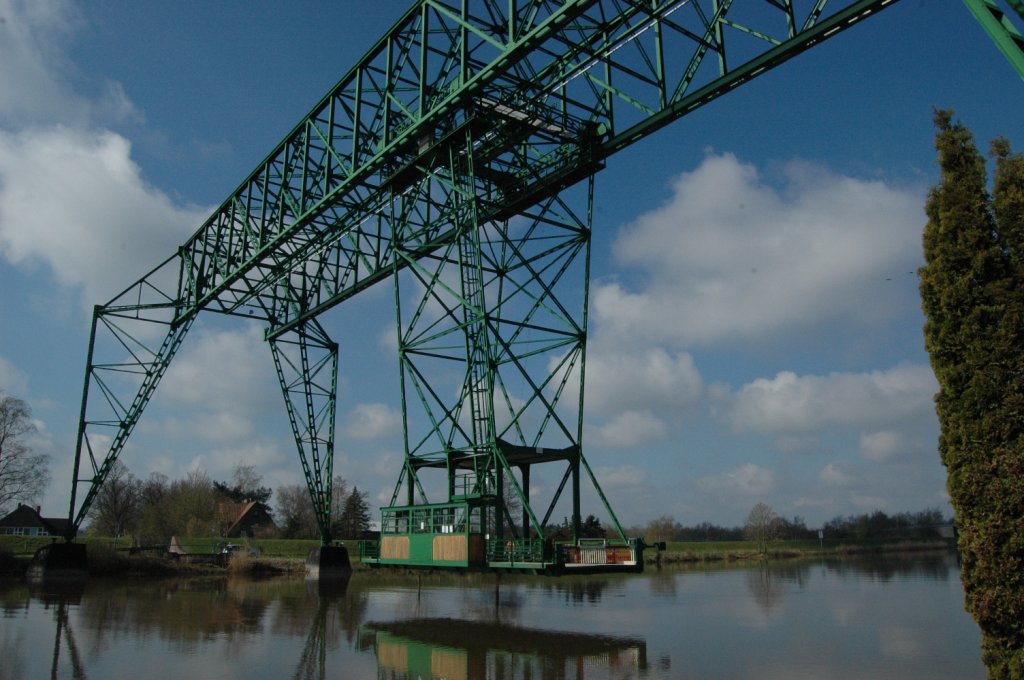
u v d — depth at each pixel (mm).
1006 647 11297
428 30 27797
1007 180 12445
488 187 30500
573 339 27875
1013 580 11211
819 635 23531
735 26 21797
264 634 23656
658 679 16922
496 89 25578
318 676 17281
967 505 11859
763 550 87875
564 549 23734
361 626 25703
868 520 123250
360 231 36375
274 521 106125
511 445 25750
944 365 12523
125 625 25312
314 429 46719
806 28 20297
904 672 17672
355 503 97562
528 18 23109
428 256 32312
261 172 39000
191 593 37438
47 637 22500
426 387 29219
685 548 95125
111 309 44781
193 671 17672
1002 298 11977
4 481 64938
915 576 51188
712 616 28797
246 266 38438
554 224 28656
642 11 21703
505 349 26844
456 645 21625
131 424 44500
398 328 30391
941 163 13039
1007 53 11242
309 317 44375
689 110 23500
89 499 44000
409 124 30312
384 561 29766
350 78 32312
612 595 38562
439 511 26953
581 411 27328
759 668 18141
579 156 27688
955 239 12625
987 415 11750
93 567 46062
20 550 57438
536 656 19859
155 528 94625
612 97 27797
